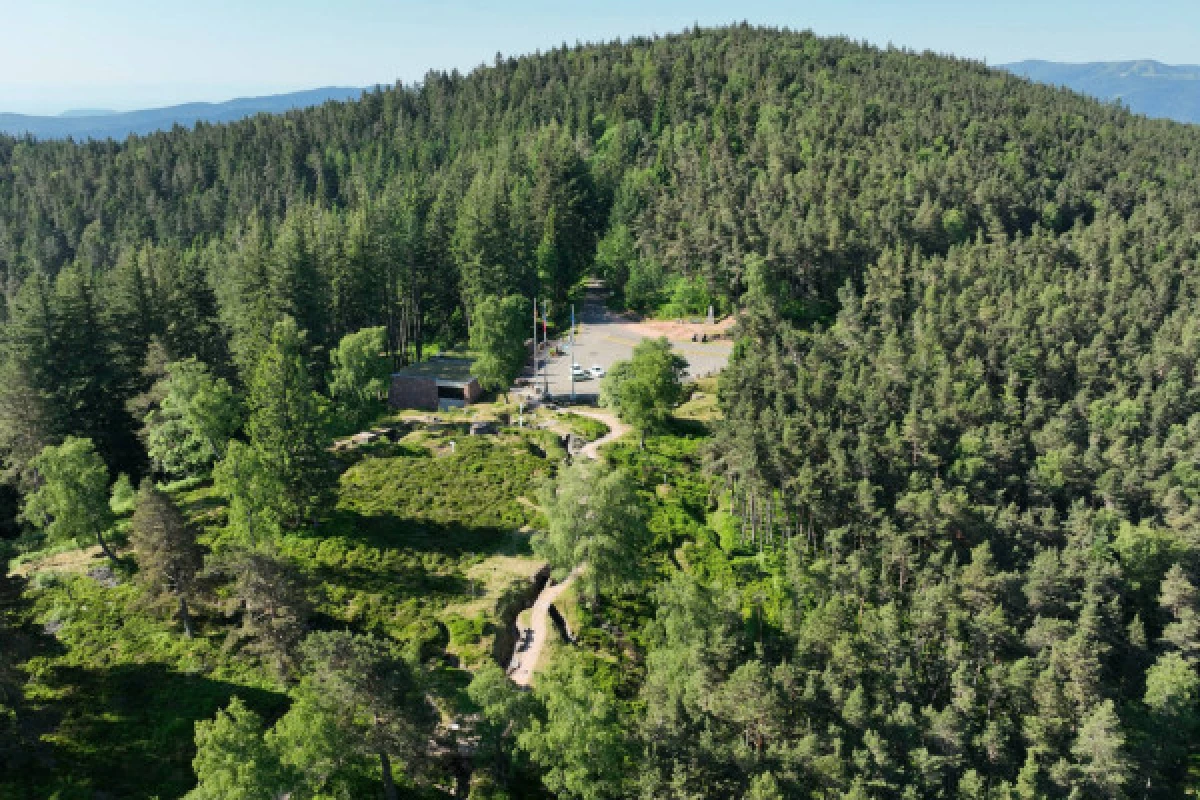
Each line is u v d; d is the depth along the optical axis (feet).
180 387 276.41
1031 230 509.35
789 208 463.01
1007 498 277.03
